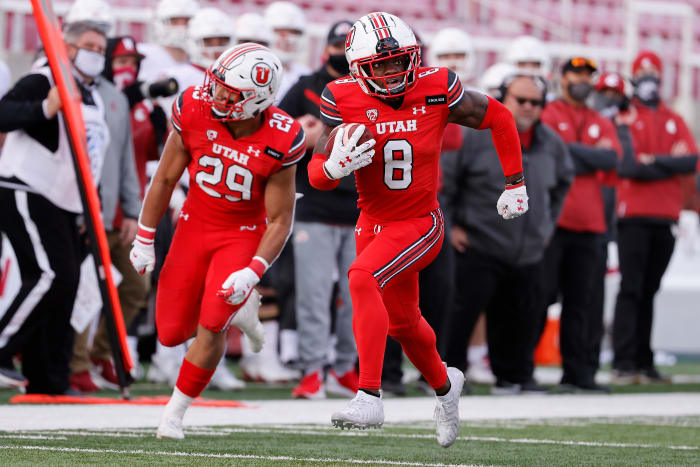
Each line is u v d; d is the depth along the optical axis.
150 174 28.98
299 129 16.28
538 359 46.41
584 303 29.59
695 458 15.48
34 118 21.12
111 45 27.14
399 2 54.03
